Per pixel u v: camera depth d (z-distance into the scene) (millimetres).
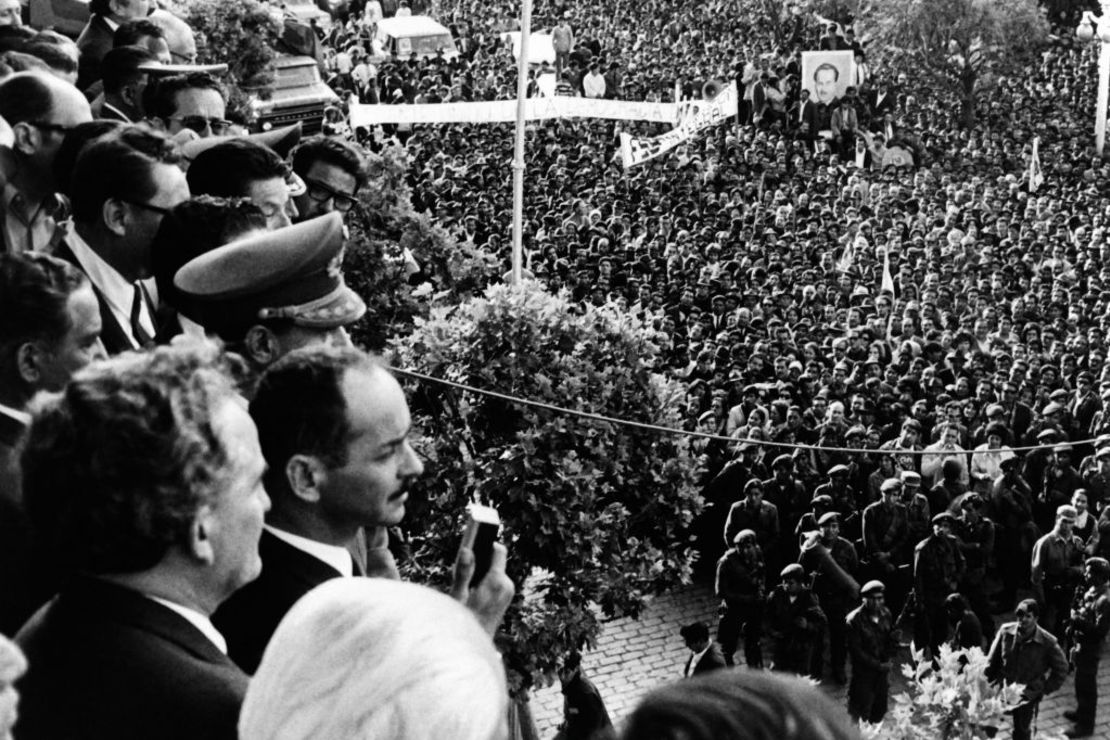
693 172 35188
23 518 3691
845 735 1631
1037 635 13625
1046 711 15430
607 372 10375
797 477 17078
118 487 2781
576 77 46312
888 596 16266
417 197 30641
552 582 10289
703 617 17250
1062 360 21094
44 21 15172
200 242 5203
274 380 3807
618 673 16000
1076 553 15812
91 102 10680
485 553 3793
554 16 54688
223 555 2959
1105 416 18844
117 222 5555
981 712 8562
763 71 42406
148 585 2912
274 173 6230
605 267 25234
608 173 34375
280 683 2092
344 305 5105
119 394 2836
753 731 1602
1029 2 41906
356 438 3744
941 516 15266
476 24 54062
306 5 30797
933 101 42500
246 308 4934
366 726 2006
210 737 2754
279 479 3805
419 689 2018
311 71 21828
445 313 10797
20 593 3639
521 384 10172
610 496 10820
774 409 18406
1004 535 17172
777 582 16531
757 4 51438
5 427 4027
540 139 36562
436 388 10258
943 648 9062
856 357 21438
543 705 15305
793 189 34625
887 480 16250
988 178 37219
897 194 34250
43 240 6816
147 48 9727
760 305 23984
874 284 27172
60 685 2801
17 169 6629
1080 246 29016
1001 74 42781
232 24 16578
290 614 2195
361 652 2061
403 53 48656
